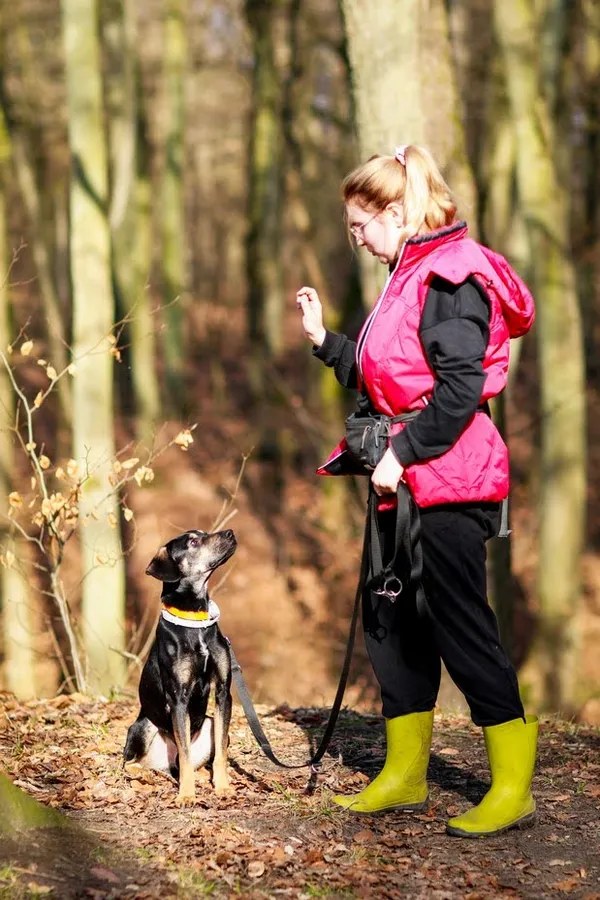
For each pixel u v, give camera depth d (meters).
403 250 3.73
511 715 3.98
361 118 7.01
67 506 6.53
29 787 4.48
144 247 16.92
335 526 15.28
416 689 4.22
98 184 8.66
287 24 15.29
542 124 9.80
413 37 6.87
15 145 15.02
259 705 6.42
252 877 3.68
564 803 4.45
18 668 9.59
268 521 15.79
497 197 13.17
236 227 27.94
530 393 19.23
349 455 4.06
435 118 6.98
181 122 18.02
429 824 4.17
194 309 27.73
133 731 4.79
